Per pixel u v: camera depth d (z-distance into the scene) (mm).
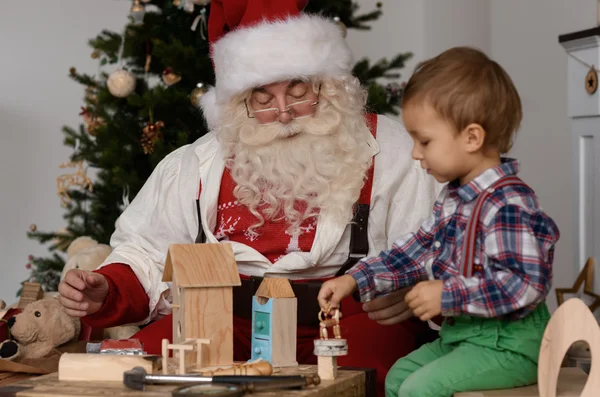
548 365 1415
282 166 2117
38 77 5156
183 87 3383
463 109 1533
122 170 3281
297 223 2121
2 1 5121
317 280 2080
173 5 3408
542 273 1465
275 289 1634
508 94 1577
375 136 2230
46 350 2207
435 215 1689
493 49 4992
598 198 2936
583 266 3043
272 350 1612
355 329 2029
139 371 1403
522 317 1533
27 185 5141
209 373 1510
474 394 1479
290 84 2129
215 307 1597
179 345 1490
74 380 1510
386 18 5332
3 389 1430
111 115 3477
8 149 5117
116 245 2354
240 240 2176
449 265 1603
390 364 1968
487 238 1507
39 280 3742
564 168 4371
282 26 2121
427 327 2170
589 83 2920
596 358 1374
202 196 2215
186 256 1607
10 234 5105
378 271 1682
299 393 1361
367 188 2148
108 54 3553
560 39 3047
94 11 5199
